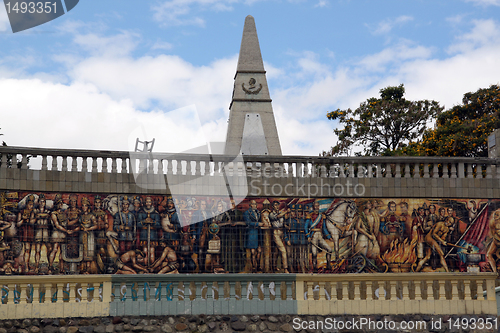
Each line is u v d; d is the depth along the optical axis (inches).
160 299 771.4
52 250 764.0
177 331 762.2
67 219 773.9
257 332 771.4
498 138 883.4
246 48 1231.5
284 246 809.5
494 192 833.5
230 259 798.5
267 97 1207.6
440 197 829.8
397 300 791.1
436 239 820.6
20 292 740.0
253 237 806.5
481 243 821.9
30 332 730.2
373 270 809.5
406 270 812.0
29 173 768.9
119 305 760.3
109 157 793.6
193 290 778.8
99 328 748.0
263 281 789.2
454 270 813.9
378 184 829.2
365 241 816.9
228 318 773.9
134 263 780.6
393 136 1948.8
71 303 749.3
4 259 747.4
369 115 1962.4
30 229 761.0
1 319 728.3
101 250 776.9
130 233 786.2
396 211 824.9
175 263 788.6
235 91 1205.1
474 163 839.7
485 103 1806.1
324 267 808.9
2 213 754.8
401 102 1985.7
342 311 785.6
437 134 1706.4
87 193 784.3
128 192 791.1
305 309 784.3
